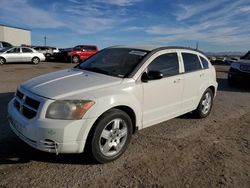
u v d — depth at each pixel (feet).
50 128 11.06
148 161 13.23
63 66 69.51
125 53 16.25
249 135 17.78
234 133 18.04
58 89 12.17
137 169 12.37
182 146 15.29
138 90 14.07
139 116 14.25
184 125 19.04
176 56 17.43
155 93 15.17
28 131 11.44
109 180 11.34
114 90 12.98
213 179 11.85
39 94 11.93
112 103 12.39
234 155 14.47
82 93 12.03
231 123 20.30
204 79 19.90
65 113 11.35
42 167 12.04
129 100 13.32
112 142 12.83
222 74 60.08
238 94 33.60
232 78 40.09
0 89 29.55
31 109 11.82
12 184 10.62
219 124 19.83
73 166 12.28
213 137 17.06
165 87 15.84
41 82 13.32
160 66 15.88
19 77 41.93
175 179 11.69
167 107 16.43
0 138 14.82
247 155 14.56
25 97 12.43
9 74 45.93
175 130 17.90
